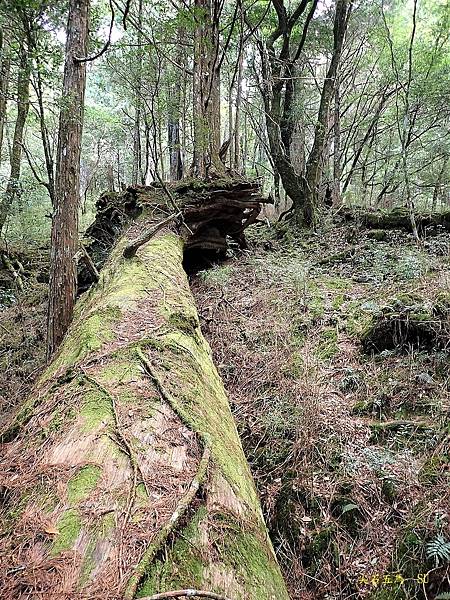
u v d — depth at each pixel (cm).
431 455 334
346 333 535
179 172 1416
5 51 699
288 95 1305
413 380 414
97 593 142
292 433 393
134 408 238
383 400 408
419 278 614
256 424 417
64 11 661
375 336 485
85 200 2078
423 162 1502
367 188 2023
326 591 285
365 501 321
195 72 987
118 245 666
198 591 144
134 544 160
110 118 2083
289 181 1172
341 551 299
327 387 447
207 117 995
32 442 231
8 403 566
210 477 203
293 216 1174
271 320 587
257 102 1898
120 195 872
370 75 1744
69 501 179
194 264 890
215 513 188
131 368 278
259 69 1636
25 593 143
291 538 320
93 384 261
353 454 360
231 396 471
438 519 270
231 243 930
